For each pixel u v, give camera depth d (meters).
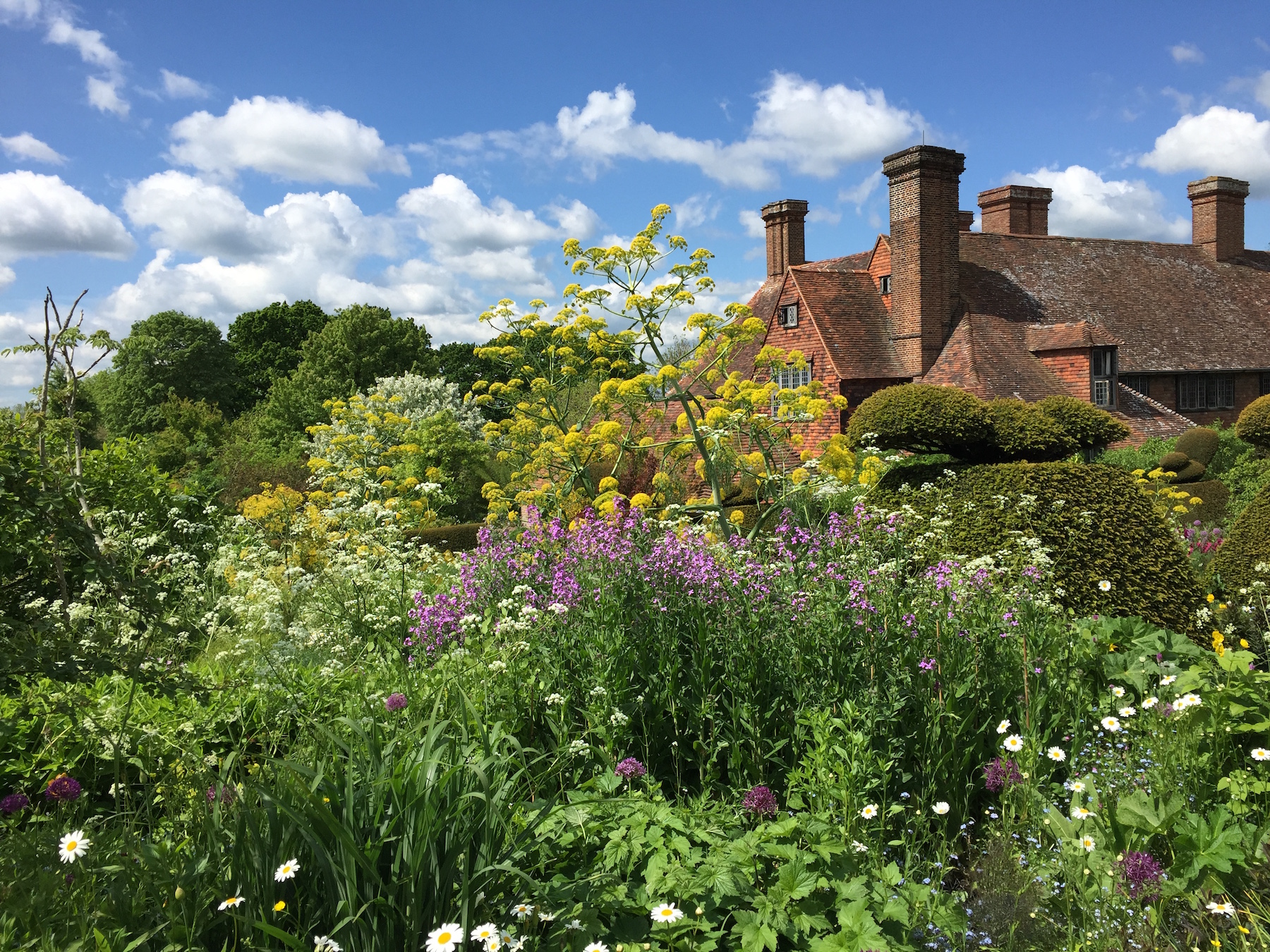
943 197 25.45
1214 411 30.06
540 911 2.62
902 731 4.16
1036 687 4.51
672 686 4.20
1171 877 3.13
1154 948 2.91
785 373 26.08
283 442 31.72
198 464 21.88
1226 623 7.29
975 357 24.53
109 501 5.12
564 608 4.52
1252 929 2.90
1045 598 5.51
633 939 2.71
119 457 5.80
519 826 2.94
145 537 5.24
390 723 3.53
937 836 3.85
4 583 3.62
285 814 2.54
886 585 4.78
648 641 4.45
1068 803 3.98
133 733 3.80
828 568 5.00
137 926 2.47
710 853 3.00
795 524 7.88
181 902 2.44
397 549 8.34
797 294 26.44
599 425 11.48
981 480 8.69
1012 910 3.08
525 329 13.49
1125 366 27.83
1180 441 19.62
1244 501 13.77
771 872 3.10
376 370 44.88
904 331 25.81
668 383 11.00
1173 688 4.59
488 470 19.23
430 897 2.48
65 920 2.44
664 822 3.11
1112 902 3.04
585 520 6.08
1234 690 3.99
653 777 3.88
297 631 5.00
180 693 3.96
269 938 2.38
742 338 11.38
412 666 4.54
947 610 4.68
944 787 4.02
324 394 41.78
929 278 25.34
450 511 18.23
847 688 4.20
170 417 36.91
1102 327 28.80
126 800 3.72
